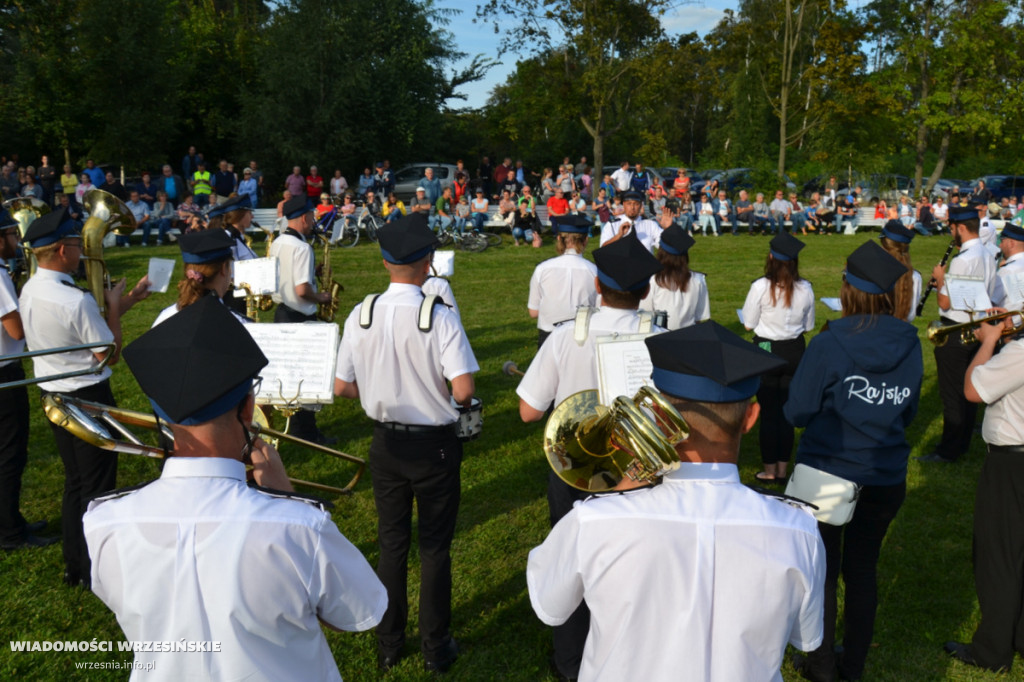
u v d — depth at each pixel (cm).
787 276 492
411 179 2450
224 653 158
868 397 288
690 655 159
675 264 473
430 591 329
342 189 2078
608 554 164
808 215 2244
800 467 291
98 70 2341
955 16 3225
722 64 3181
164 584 159
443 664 337
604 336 270
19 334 391
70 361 361
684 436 160
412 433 313
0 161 2547
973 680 335
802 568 163
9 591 386
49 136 2495
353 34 2653
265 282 518
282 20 2662
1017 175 3531
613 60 2880
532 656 349
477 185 2455
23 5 2317
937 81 3334
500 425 635
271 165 2691
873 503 299
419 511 329
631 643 162
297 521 165
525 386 321
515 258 1623
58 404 201
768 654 162
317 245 1684
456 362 308
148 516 161
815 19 3228
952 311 547
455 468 325
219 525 160
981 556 336
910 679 337
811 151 3434
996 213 2116
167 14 2570
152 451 201
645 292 305
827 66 2955
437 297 316
